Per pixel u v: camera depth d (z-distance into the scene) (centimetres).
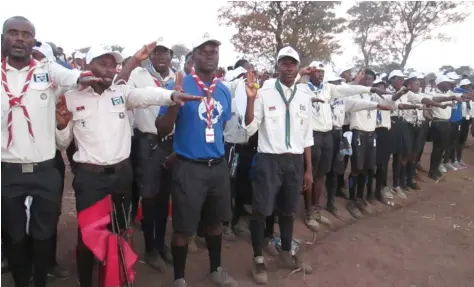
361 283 443
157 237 444
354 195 684
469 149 1345
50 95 318
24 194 311
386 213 696
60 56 760
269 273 449
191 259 464
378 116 687
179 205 363
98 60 323
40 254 332
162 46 443
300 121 424
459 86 1075
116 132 338
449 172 1019
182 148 364
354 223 636
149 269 430
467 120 1056
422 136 842
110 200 339
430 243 567
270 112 414
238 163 528
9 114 298
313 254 505
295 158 424
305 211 596
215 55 365
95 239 327
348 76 764
